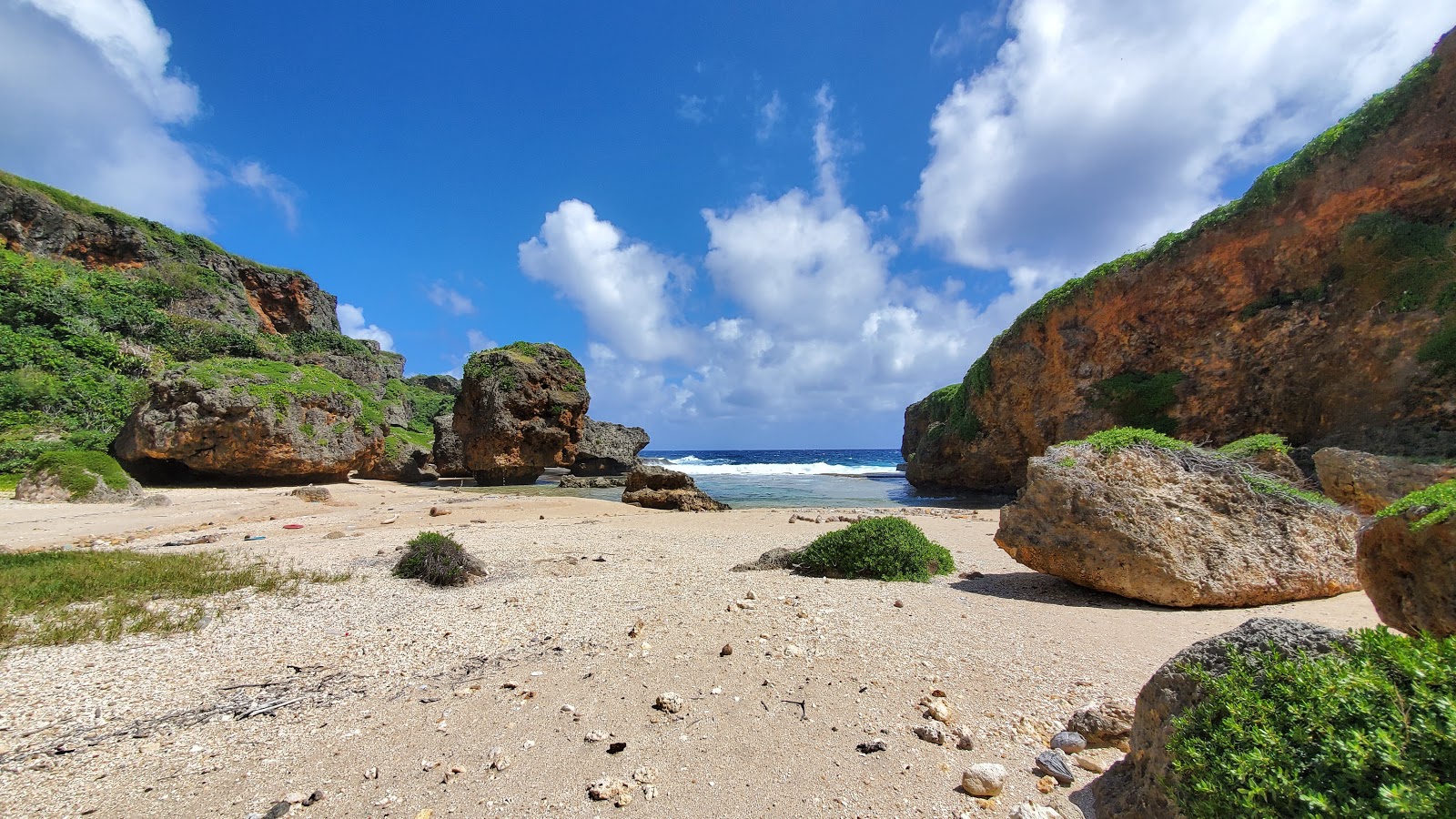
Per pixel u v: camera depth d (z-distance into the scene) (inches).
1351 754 79.4
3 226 1871.3
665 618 273.6
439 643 251.0
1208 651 120.5
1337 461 546.3
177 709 191.3
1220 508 317.1
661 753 154.3
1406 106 705.6
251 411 1253.7
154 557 442.9
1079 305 1056.2
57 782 149.3
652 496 1040.8
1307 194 788.0
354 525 732.0
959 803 129.6
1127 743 150.5
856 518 813.9
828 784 138.0
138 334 1817.2
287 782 147.9
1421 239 689.6
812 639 238.5
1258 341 844.0
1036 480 345.7
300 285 3021.7
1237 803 87.6
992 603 301.0
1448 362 642.2
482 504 1025.5
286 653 242.4
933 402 1856.5
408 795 139.6
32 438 1180.5
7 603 298.7
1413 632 193.6
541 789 139.8
